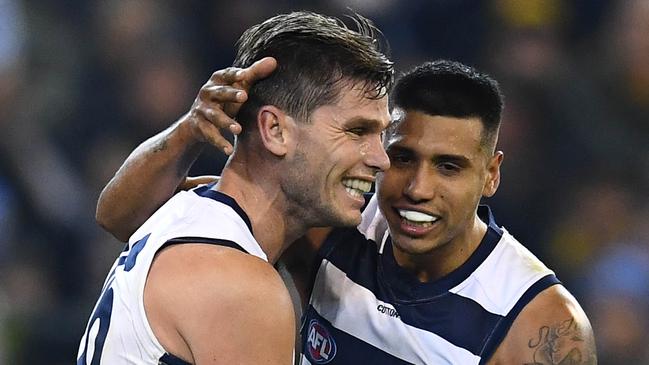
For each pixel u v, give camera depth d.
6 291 21.78
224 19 24.94
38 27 24.97
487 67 24.95
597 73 25.14
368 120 10.66
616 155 24.23
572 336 11.41
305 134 10.59
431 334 11.90
